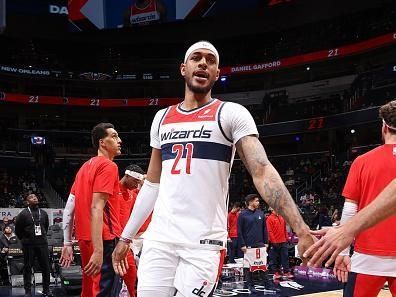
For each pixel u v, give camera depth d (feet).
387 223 10.44
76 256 32.65
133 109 112.98
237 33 105.09
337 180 75.46
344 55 90.17
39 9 104.27
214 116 7.87
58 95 111.14
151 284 7.75
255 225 30.22
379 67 89.15
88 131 103.30
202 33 107.14
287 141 101.65
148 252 7.95
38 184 87.20
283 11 98.63
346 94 89.10
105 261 12.43
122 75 108.68
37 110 110.01
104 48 114.83
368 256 10.59
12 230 38.58
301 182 83.66
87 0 103.14
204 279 7.44
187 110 8.25
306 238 6.42
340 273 10.56
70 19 103.86
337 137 92.73
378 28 86.94
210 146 7.77
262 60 103.86
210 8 97.19
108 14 102.42
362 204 11.09
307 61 94.53
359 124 79.51
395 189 5.97
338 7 93.40
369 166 11.00
